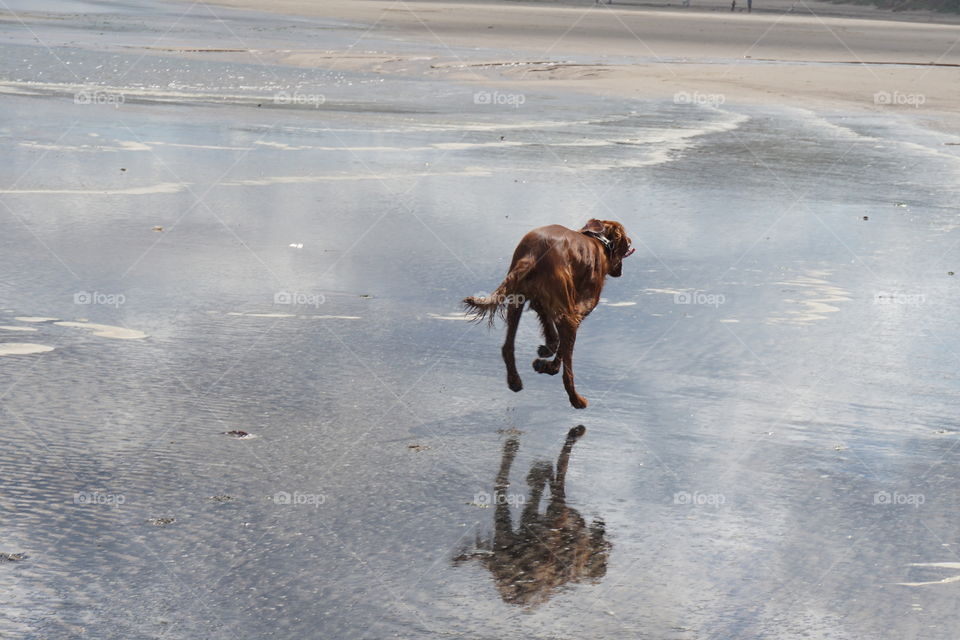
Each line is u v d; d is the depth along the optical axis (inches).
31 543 203.6
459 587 193.0
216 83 1238.9
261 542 207.9
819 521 225.8
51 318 356.8
